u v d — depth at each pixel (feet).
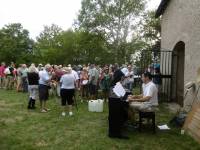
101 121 17.81
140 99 14.99
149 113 15.05
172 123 16.92
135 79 39.73
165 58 27.09
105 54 75.36
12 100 26.12
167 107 22.89
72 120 17.94
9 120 17.84
